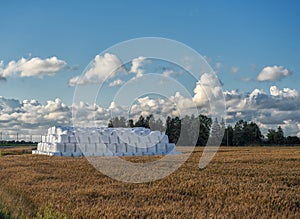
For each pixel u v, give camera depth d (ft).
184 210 45.16
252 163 102.94
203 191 58.85
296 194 55.57
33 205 49.11
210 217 41.32
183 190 59.72
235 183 64.85
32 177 73.05
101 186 63.57
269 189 59.67
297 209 47.60
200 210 45.14
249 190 58.18
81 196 53.72
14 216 42.65
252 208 46.98
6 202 49.11
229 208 46.21
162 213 43.80
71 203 49.08
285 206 48.62
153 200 52.42
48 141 155.53
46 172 82.28
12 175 77.36
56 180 69.97
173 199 53.88
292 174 79.20
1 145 268.62
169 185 64.64
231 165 96.63
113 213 43.62
